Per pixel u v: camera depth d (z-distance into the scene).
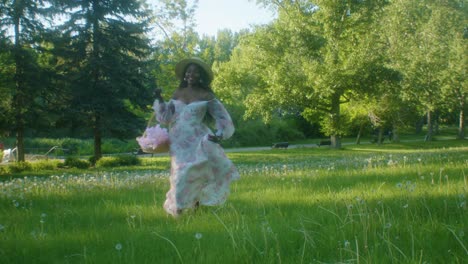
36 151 41.00
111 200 7.62
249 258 3.38
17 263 3.79
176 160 5.84
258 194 7.45
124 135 27.09
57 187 10.52
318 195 6.75
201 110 6.10
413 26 29.70
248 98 38.44
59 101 26.09
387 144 43.06
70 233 4.91
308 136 65.62
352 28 34.09
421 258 3.00
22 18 24.44
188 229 4.77
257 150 41.50
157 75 34.00
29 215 6.36
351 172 10.53
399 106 36.12
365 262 3.07
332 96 36.22
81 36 25.91
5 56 23.98
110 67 25.78
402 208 4.90
